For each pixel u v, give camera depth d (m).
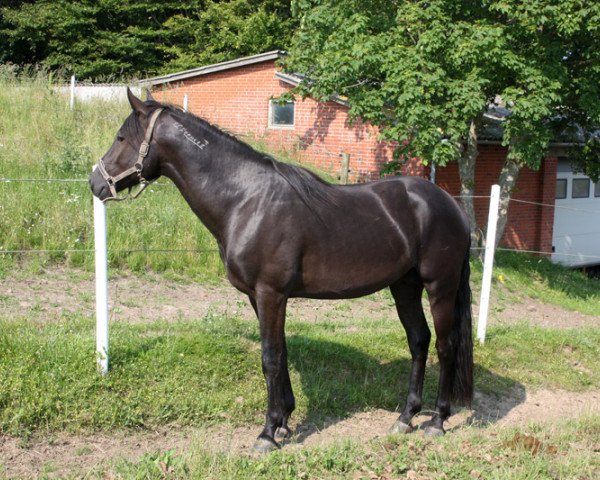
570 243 19.45
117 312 8.11
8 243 9.40
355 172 16.53
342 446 4.98
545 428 5.73
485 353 7.75
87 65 29.09
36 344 5.80
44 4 29.28
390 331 7.96
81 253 9.53
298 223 4.91
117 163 4.98
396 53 11.20
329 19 12.18
